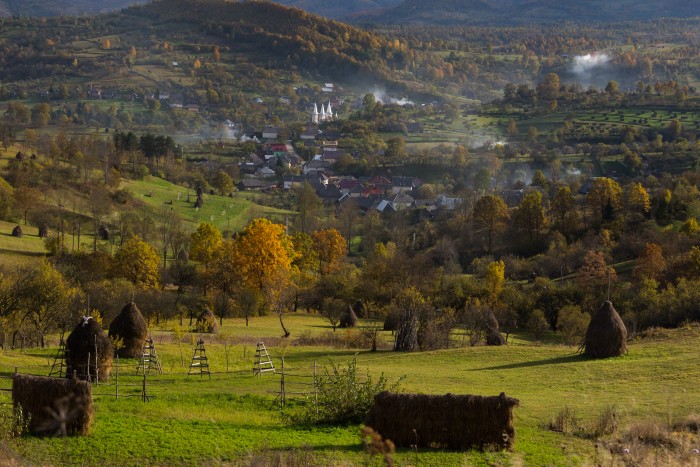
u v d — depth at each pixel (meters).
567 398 60.94
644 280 147.75
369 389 54.62
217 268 161.62
